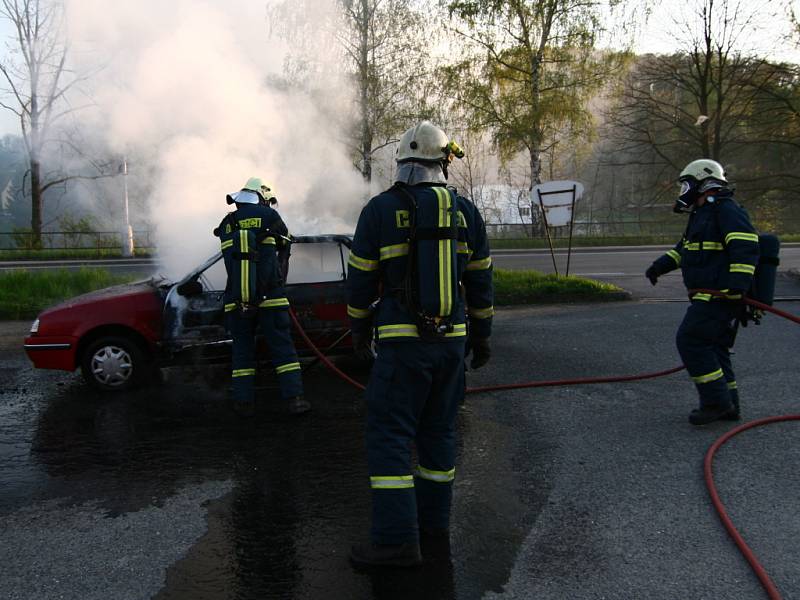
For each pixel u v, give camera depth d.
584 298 10.22
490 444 4.28
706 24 28.44
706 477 3.55
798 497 3.37
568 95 24.62
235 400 4.91
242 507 3.48
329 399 5.42
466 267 2.96
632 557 2.87
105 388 5.73
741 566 2.77
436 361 2.79
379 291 2.94
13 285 10.98
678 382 5.55
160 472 3.98
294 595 2.65
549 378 5.82
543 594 2.61
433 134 2.91
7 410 5.34
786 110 29.48
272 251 4.85
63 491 3.74
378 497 2.81
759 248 4.31
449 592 2.64
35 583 2.80
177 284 5.77
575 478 3.70
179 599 2.65
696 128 30.91
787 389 5.20
